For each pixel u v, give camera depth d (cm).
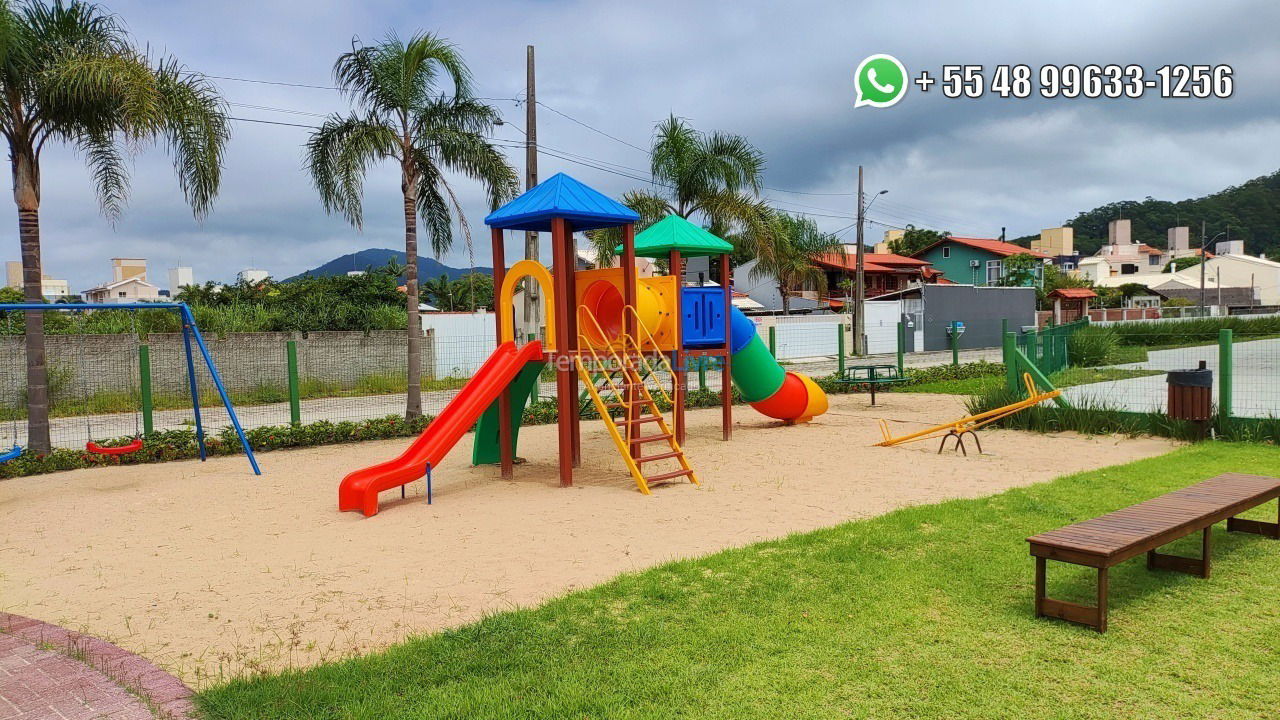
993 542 619
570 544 674
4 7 1009
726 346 1275
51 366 1906
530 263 977
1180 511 523
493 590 556
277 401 2072
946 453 1117
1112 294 7031
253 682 402
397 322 2856
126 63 1069
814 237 4069
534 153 2039
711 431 1385
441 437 879
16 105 1093
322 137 1419
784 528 707
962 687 381
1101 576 436
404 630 486
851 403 1795
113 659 443
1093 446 1140
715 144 2175
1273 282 9069
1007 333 1423
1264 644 422
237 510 841
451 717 362
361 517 799
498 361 962
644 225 2116
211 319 2483
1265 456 980
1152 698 368
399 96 1402
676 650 429
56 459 1100
